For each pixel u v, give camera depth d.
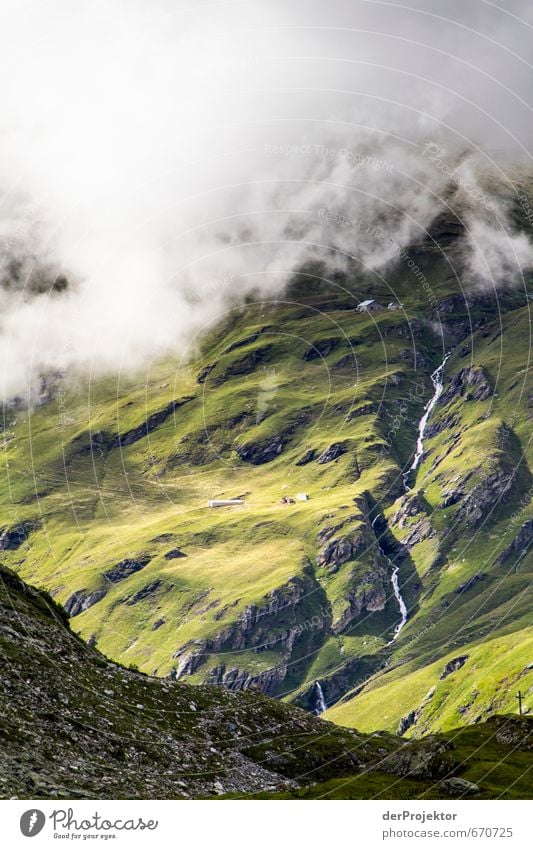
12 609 58.09
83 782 42.25
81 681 54.25
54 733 46.19
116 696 55.56
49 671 52.66
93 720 50.41
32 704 47.97
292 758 59.75
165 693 60.03
